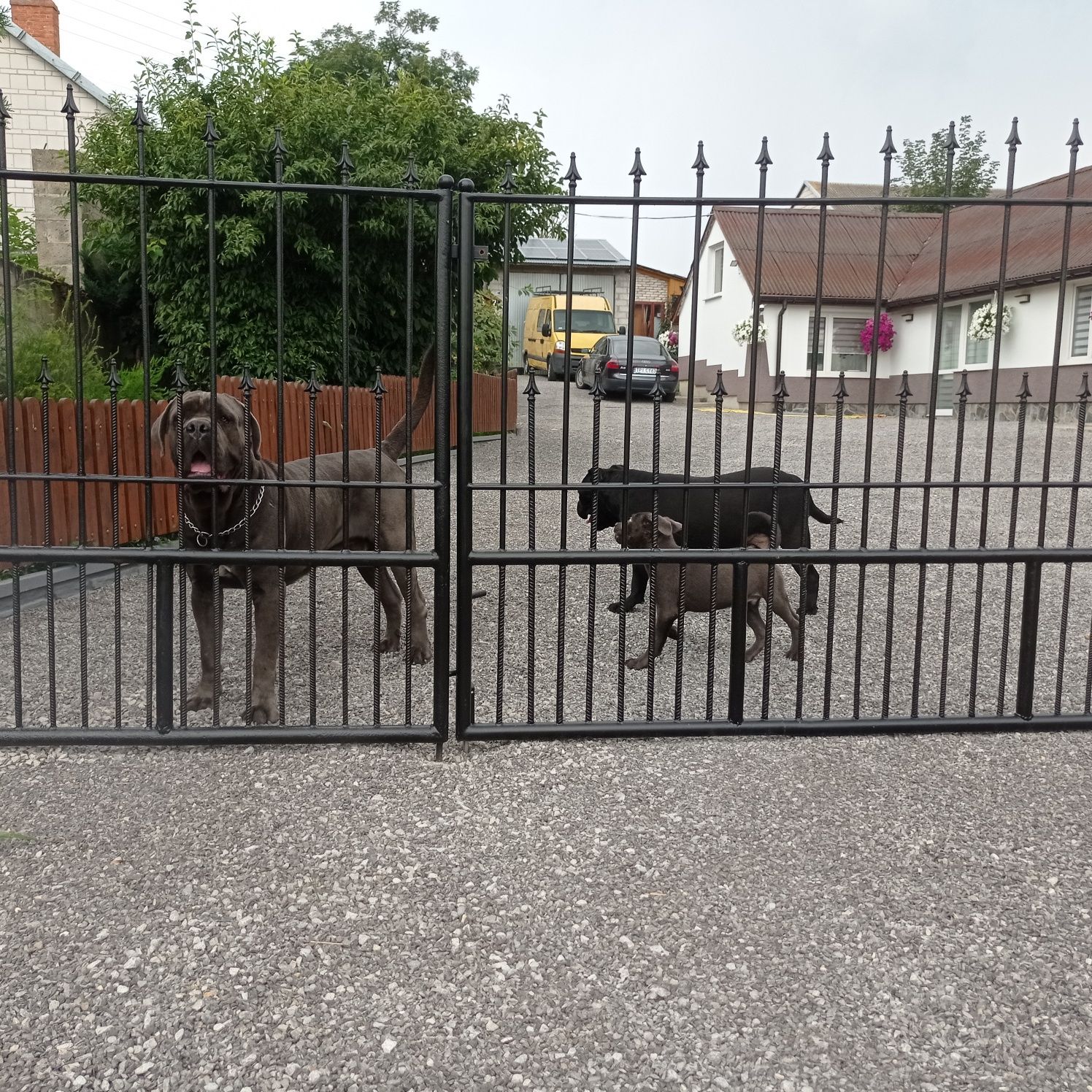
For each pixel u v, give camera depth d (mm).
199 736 4082
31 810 3615
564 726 4254
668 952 2834
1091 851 3406
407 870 3246
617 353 23234
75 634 6043
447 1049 2439
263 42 14477
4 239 3732
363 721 4578
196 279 13328
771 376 22484
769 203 3756
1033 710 4746
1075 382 17422
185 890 3107
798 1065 2395
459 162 14430
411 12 36781
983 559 4242
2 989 2629
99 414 7684
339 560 4035
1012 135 3840
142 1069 2352
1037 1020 2553
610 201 3807
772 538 4176
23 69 22219
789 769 4055
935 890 3164
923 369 21609
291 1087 2309
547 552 4113
